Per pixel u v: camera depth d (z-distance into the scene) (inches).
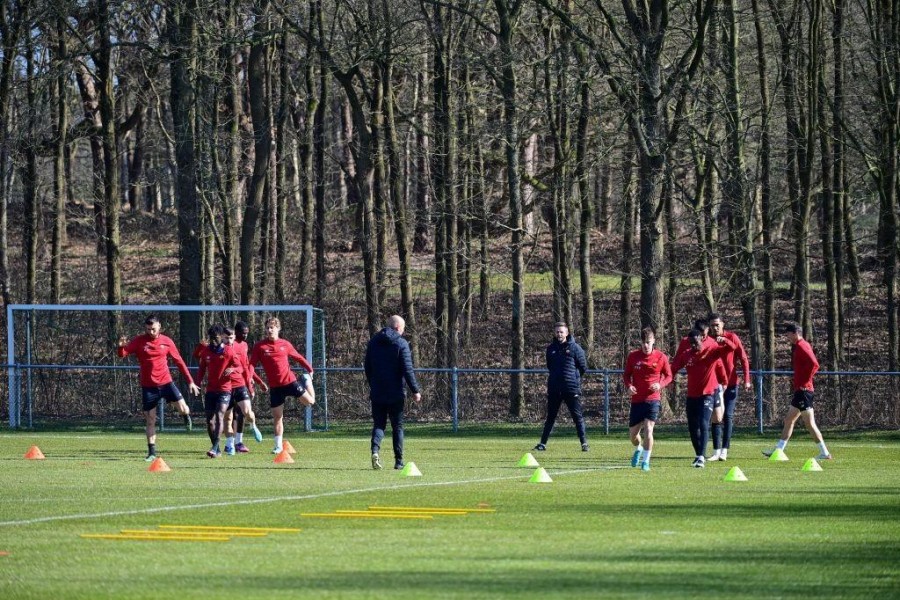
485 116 3752.5
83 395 3139.8
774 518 1218.6
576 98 3213.6
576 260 4424.2
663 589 813.9
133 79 3927.2
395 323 1839.3
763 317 3676.2
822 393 3253.0
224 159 3713.1
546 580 847.7
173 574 875.4
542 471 1628.9
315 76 3833.7
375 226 3764.8
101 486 1566.2
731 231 3304.6
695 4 2920.8
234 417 2191.2
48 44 3558.1
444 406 3134.8
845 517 1229.1
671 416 3105.3
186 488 1537.9
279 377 2134.6
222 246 3563.0
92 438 2691.9
